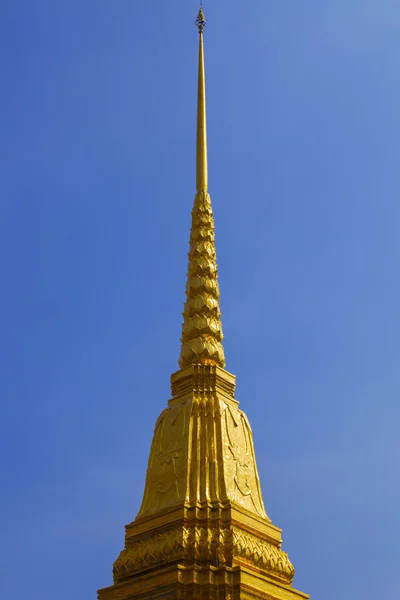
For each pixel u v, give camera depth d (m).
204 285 44.75
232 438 39.38
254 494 38.53
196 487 37.06
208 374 41.22
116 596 35.25
